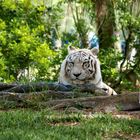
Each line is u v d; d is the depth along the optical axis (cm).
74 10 2294
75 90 1210
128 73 2011
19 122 921
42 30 1939
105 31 2091
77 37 2086
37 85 1230
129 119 966
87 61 1282
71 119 970
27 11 1997
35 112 1023
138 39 2025
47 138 800
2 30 1906
